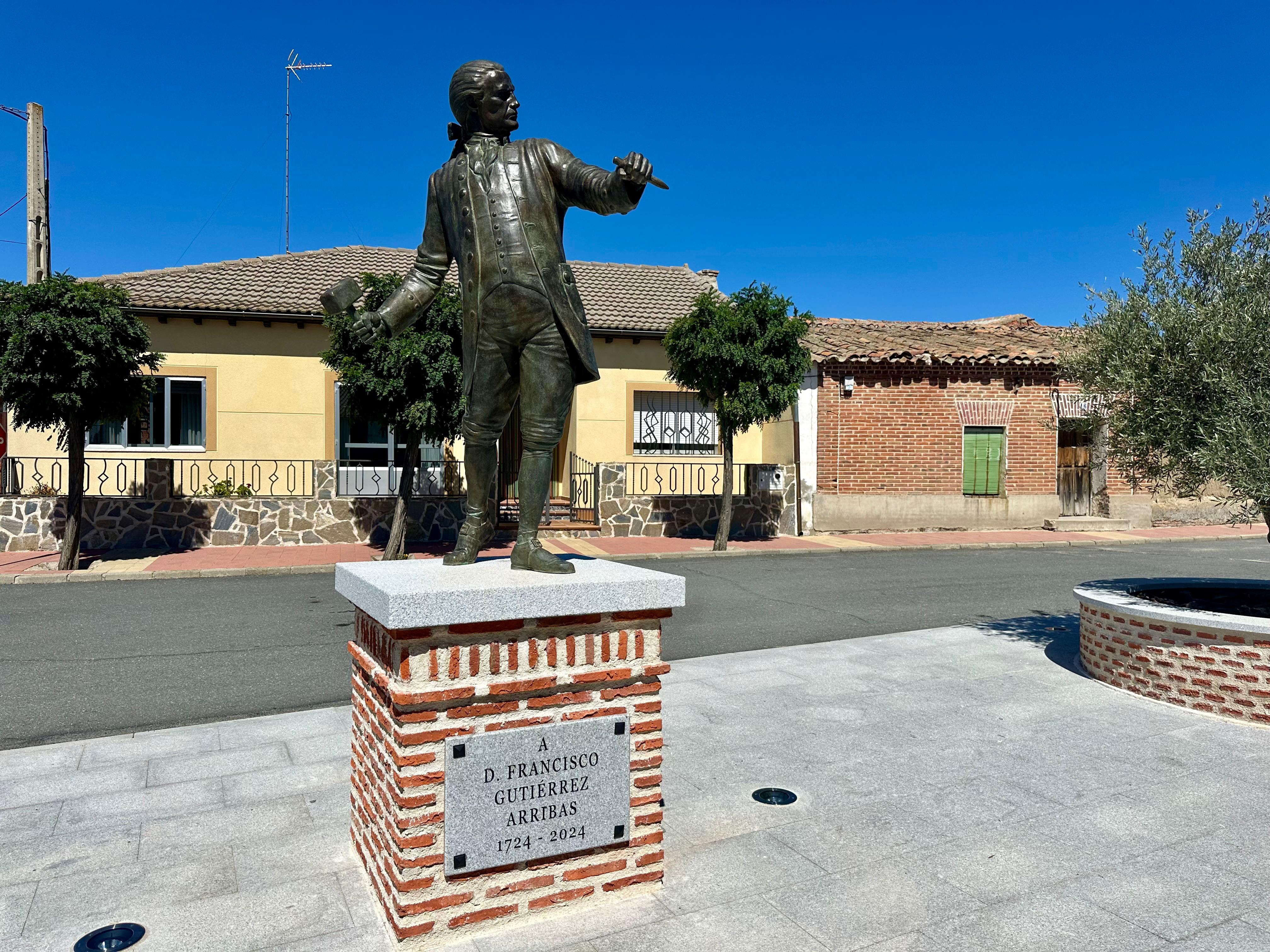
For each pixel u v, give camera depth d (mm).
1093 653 6648
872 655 7410
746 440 18969
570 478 17438
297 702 6176
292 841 3898
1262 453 5359
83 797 4402
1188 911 3250
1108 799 4301
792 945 3037
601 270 21766
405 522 13562
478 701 3068
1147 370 6188
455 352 13086
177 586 11281
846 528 17703
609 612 3275
